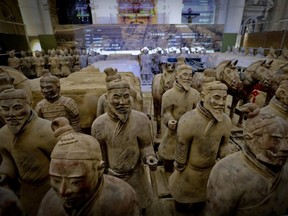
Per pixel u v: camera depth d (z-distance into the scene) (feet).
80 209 3.27
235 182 3.79
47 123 5.37
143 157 5.80
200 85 12.15
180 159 6.38
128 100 5.24
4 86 6.32
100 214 3.34
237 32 40.83
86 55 33.73
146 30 37.78
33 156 5.22
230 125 6.06
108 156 5.91
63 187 2.82
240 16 39.88
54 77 7.41
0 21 29.91
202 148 5.96
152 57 30.76
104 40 38.70
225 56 29.12
